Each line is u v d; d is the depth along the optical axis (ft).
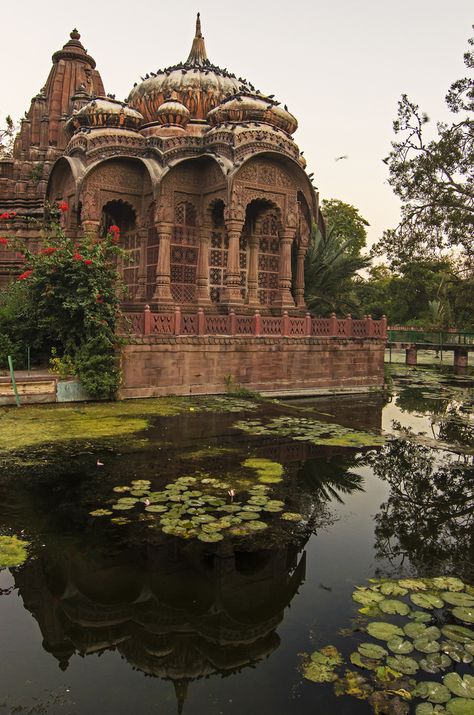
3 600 12.92
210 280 52.01
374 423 34.91
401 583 14.21
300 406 39.88
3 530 16.31
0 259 59.31
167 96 55.93
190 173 49.37
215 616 12.69
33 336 42.34
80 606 12.89
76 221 51.16
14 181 62.08
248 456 25.09
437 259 64.54
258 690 10.18
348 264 68.69
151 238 51.62
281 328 45.24
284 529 17.26
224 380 42.47
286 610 12.92
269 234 56.29
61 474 21.36
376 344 51.19
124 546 15.56
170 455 24.62
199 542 15.98
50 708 9.62
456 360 81.10
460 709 9.57
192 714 9.51
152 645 11.60
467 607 12.97
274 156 47.52
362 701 9.87
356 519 18.62
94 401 37.06
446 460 26.48
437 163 56.95
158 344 39.37
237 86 58.54
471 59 55.16
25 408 33.86
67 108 66.49
